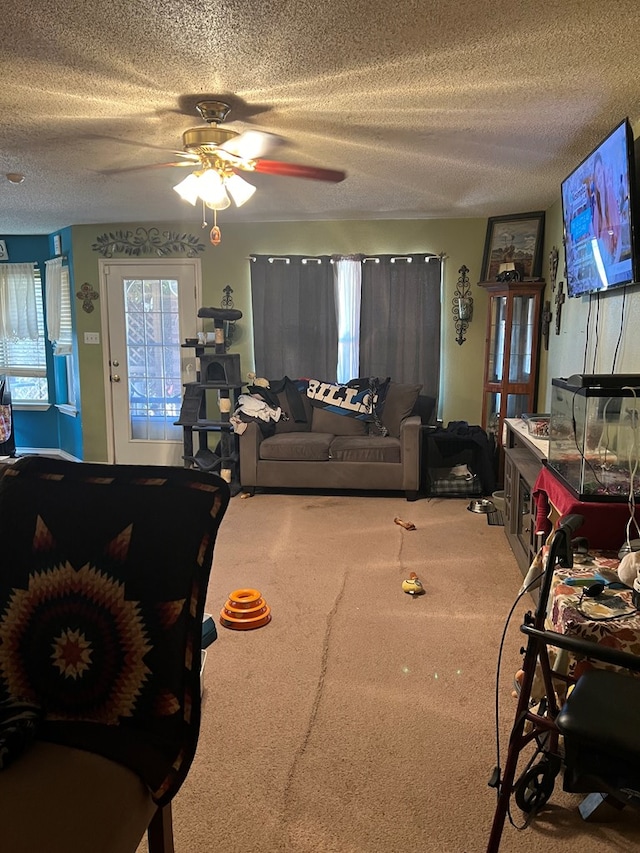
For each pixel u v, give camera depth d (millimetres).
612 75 2227
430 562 3385
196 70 2199
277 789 1713
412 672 2297
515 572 3232
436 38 1951
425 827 1584
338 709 2078
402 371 5316
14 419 6547
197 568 1135
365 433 5078
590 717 1270
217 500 1176
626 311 2787
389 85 2334
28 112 2629
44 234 6141
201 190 2871
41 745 1115
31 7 1768
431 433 4836
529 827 1587
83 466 1269
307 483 4727
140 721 1130
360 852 1508
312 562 3396
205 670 2312
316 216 5117
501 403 4801
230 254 5488
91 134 2938
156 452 5844
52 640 1166
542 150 3162
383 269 5230
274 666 2342
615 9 1762
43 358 6402
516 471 3426
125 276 5625
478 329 5227
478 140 2994
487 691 2172
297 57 2094
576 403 2283
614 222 2605
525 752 1857
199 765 1808
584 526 2164
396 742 1911
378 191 4129
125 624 1132
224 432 5035
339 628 2635
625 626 1608
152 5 1756
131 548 1149
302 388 5246
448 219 5152
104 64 2158
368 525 4055
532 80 2273
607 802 1585
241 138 2939
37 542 1193
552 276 4457
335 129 2840
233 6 1762
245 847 1520
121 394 5797
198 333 5328
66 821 960
